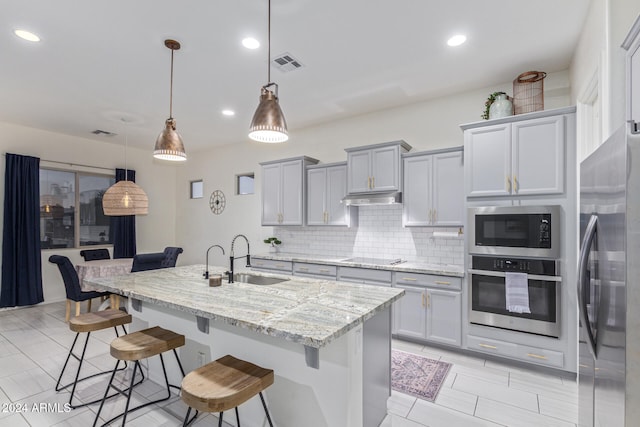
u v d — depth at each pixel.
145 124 4.81
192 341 2.38
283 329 1.50
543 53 2.86
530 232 2.77
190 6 2.23
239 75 3.27
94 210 5.76
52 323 4.13
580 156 2.56
